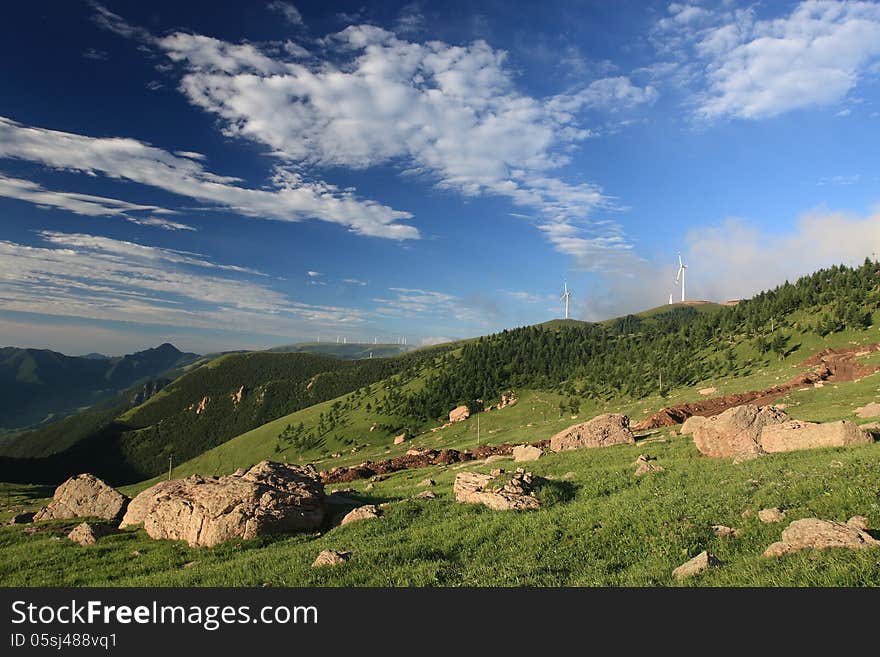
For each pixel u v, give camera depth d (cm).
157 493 3359
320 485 2936
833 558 1276
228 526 2553
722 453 3412
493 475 3162
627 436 5116
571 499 2636
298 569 1878
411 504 2848
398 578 1703
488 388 19888
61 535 3228
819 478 2011
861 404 5522
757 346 14775
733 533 1733
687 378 14488
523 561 1789
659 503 2152
